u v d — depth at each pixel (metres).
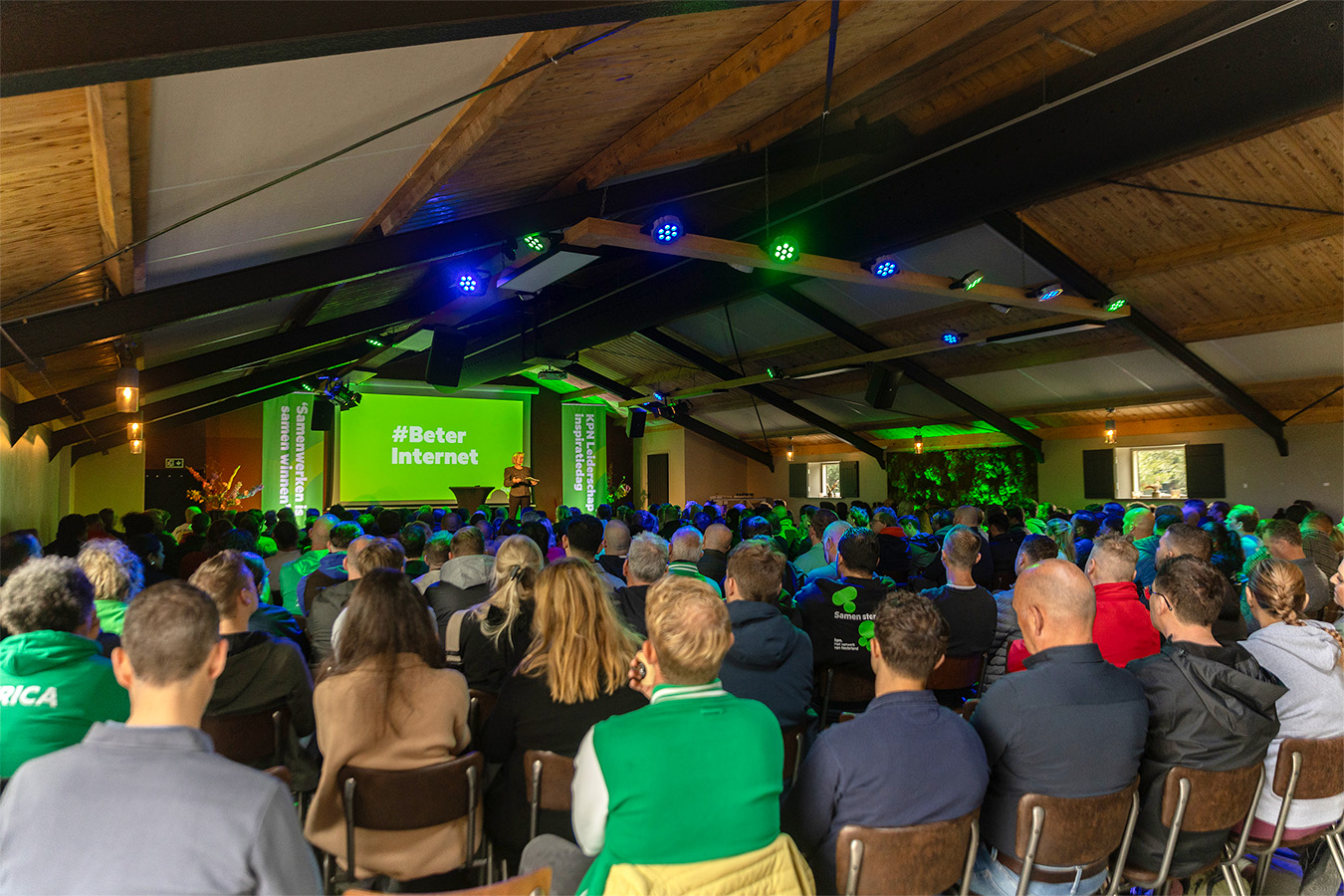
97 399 7.59
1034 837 2.03
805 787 1.96
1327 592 4.25
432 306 9.66
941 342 9.61
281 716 2.60
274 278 5.38
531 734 2.32
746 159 6.93
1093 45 5.85
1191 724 2.24
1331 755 2.45
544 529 5.79
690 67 4.86
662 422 20.02
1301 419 10.17
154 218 3.98
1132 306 9.36
